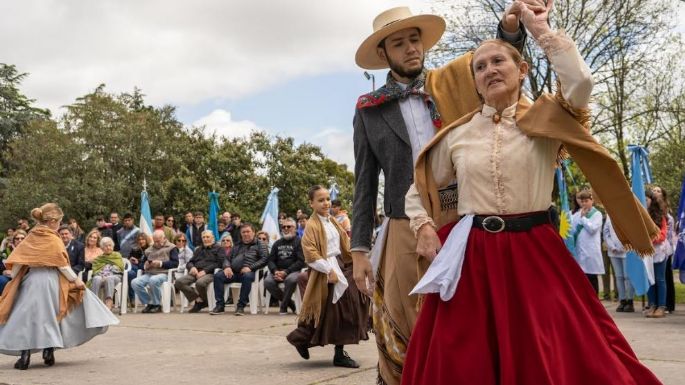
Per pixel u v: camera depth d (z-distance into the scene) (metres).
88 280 11.55
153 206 32.50
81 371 5.73
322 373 5.46
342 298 5.79
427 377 2.35
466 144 2.60
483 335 2.32
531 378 2.23
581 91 2.37
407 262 3.08
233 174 33.06
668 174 25.00
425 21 3.23
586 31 19.47
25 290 6.08
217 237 15.26
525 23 2.53
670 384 4.42
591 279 10.43
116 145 32.47
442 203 2.77
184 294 11.49
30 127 32.84
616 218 2.49
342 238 6.18
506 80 2.56
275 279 10.62
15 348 5.91
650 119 21.36
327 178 34.78
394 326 3.14
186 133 35.34
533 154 2.50
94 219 30.92
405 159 3.14
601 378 2.22
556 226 2.56
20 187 30.52
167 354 6.61
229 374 5.45
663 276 8.84
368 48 3.37
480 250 2.46
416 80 3.26
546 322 2.29
